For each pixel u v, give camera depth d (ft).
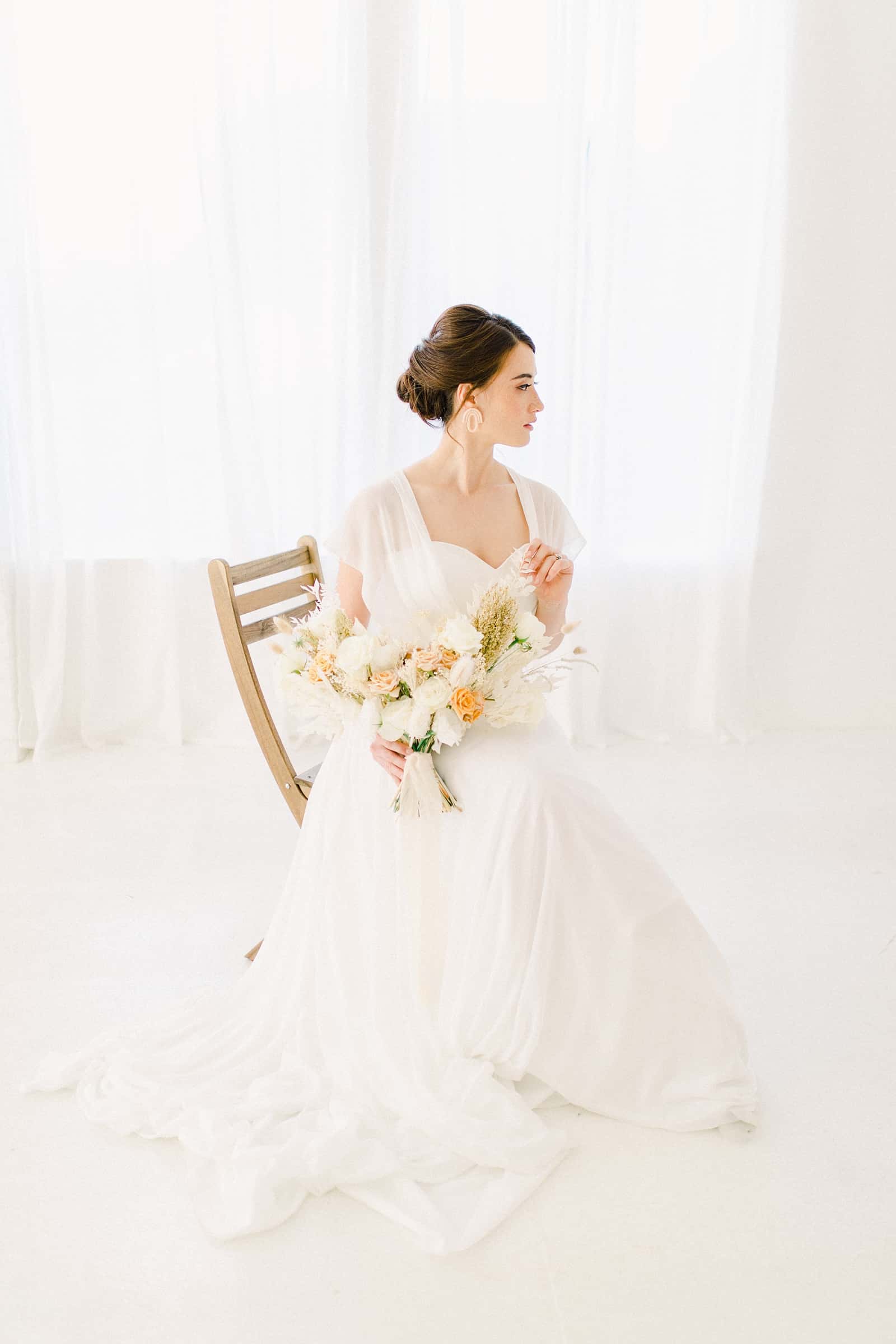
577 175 12.73
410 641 7.09
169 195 13.03
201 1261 5.52
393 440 13.65
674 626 14.52
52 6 12.44
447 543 7.16
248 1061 7.08
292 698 7.27
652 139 13.08
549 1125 6.57
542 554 7.00
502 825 6.53
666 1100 6.57
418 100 12.80
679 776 13.20
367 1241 5.65
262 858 10.84
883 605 14.73
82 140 12.84
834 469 14.24
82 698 14.48
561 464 13.57
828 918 9.39
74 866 10.63
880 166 13.12
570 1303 5.23
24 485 13.60
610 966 6.47
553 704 14.32
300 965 7.25
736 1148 6.37
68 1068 7.04
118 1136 6.53
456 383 6.98
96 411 13.65
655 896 6.49
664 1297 5.27
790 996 8.09
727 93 12.92
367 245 13.19
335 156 12.94
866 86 12.87
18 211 12.72
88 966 8.64
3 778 13.35
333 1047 6.96
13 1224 5.79
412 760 6.61
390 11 12.44
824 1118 6.65
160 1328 5.10
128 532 14.05
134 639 14.39
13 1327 5.11
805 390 13.94
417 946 6.87
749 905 9.64
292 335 13.50
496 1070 6.73
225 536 14.14
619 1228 5.73
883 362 13.83
